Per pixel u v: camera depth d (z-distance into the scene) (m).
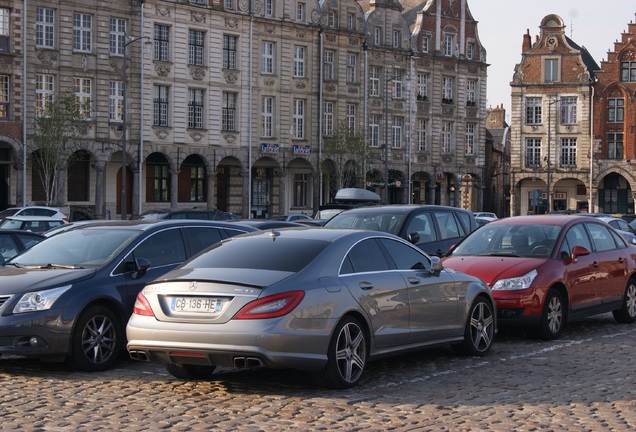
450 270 13.20
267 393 10.66
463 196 91.56
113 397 10.52
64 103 49.41
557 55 85.44
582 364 12.86
